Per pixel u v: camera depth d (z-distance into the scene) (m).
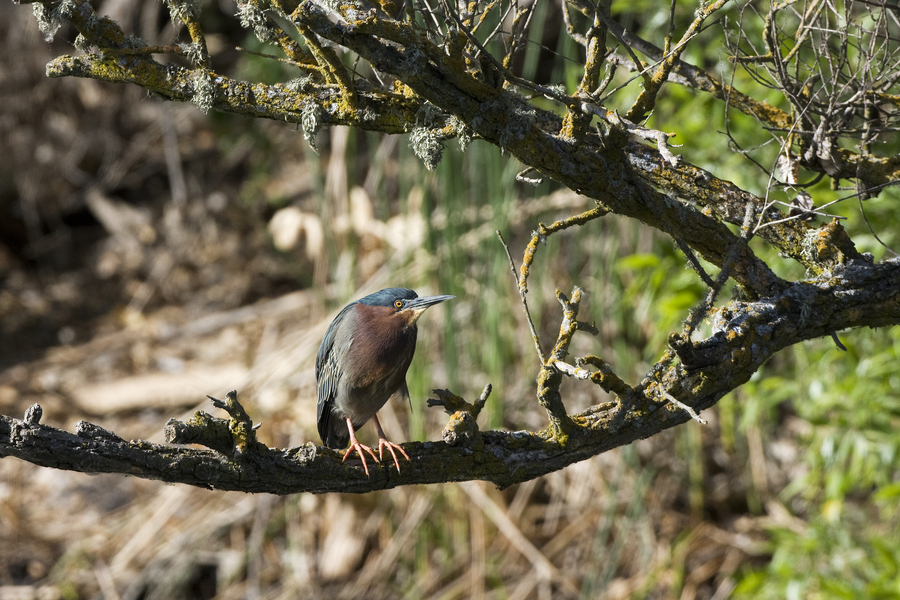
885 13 4.67
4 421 3.61
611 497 11.95
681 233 4.30
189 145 19.09
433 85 3.86
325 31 3.65
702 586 12.01
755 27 7.01
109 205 18.41
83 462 3.69
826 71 5.54
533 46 10.48
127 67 4.33
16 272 17.73
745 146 8.69
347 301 12.45
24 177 17.66
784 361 11.33
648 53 4.97
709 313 4.50
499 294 11.69
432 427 12.24
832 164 4.82
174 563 12.08
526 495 12.45
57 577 11.93
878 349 8.77
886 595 8.55
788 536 10.39
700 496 12.55
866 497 12.19
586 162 4.11
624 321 12.69
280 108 4.35
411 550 11.96
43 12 4.20
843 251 4.50
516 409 12.58
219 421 3.91
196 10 4.31
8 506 12.65
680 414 4.14
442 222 11.86
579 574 11.95
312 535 12.32
